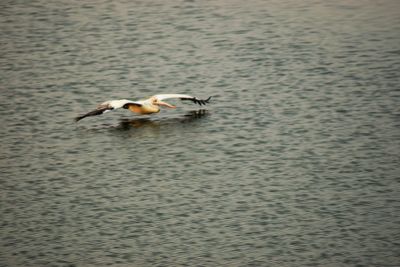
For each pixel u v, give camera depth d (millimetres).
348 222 31234
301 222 31344
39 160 35906
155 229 31281
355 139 36375
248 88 41094
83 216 32188
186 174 34375
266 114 38594
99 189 33750
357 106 38969
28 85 42500
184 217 31828
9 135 37906
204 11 51062
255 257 29734
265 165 34781
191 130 37500
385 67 42688
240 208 32188
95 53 45969
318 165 34656
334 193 32906
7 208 32875
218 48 45844
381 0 51375
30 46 47344
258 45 45969
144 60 44781
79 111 39844
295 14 50000
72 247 30625
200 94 40875
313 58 44031
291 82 41500
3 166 35594
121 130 37844
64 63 44906
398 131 36875
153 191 33406
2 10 52656
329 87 40875
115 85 42250
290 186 33375
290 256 29734
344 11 50094
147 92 41438
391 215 31516
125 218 31938
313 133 36969
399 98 39531
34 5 53250
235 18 49812
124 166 35125
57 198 33344
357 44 45500
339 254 29766
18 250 30625
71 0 53781
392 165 34469
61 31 49188
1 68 44625
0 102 40812
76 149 36594
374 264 29281
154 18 50406
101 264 29750
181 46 46344
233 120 38188
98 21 50375
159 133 37375
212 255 29875
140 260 29828
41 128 38375
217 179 33969
